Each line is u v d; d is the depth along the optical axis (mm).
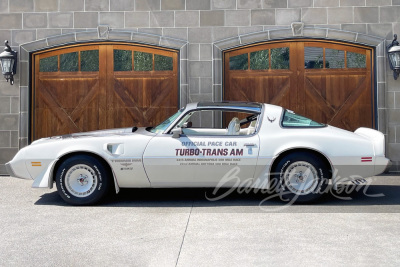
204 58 9289
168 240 4805
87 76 9398
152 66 9414
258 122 6488
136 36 9258
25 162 6434
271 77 9305
